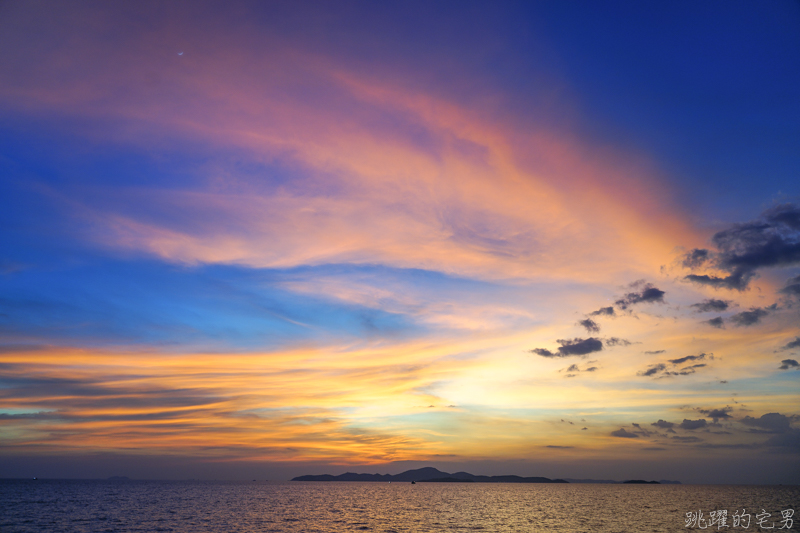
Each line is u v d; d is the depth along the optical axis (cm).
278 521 9450
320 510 12481
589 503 16075
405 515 11056
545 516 10800
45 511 11356
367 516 10719
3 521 9181
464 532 7831
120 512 11219
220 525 8656
